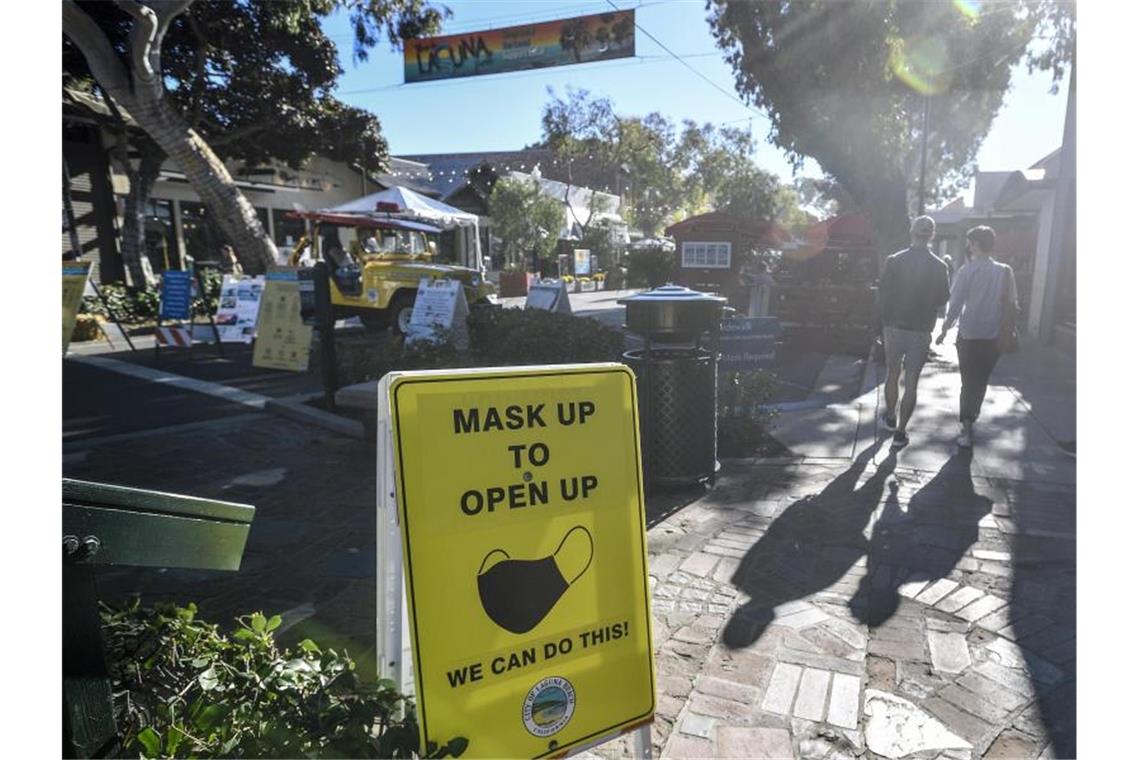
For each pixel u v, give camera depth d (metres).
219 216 14.06
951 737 2.41
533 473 1.90
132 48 11.86
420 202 15.76
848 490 4.73
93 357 10.49
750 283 13.18
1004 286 5.23
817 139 11.95
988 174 17.14
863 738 2.41
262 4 15.05
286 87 16.86
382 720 1.70
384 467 1.81
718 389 5.84
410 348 7.05
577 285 29.28
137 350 11.24
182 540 1.55
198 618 3.21
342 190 23.89
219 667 1.78
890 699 2.61
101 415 7.01
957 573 3.56
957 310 5.39
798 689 2.67
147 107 12.61
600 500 2.00
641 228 39.91
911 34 11.36
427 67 16.44
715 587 3.45
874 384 8.21
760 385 6.00
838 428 6.27
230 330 10.98
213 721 1.56
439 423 1.79
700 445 4.67
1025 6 11.84
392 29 15.00
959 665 2.80
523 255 28.86
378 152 19.59
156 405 7.45
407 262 12.99
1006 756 2.33
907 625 3.09
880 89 11.48
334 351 6.98
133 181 15.45
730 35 12.94
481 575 1.80
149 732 1.45
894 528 4.10
